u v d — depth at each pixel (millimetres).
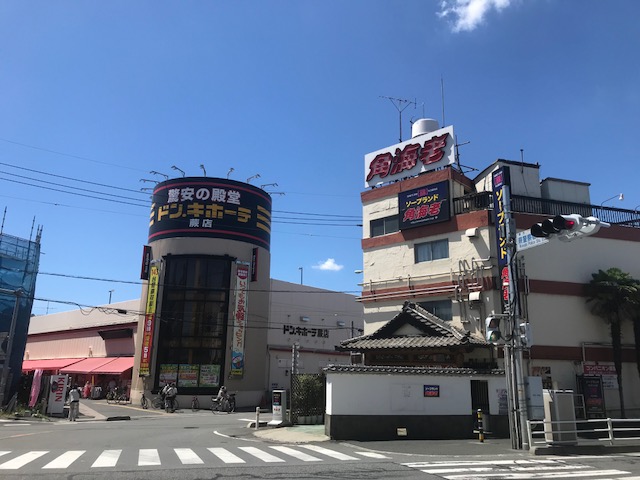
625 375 23734
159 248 39406
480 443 15703
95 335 51094
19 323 32562
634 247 25828
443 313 24703
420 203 26469
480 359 22297
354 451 13797
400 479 9477
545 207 25094
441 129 26906
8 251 32688
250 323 39531
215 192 40094
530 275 23297
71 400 25938
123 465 10727
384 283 27109
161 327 37562
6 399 30266
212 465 10953
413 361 23578
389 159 28984
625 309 23047
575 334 23406
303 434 17609
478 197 25016
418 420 17047
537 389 14656
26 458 11656
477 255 23891
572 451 13617
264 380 39938
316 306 50000
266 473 9984
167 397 33719
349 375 17000
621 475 10156
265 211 42656
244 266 39938
